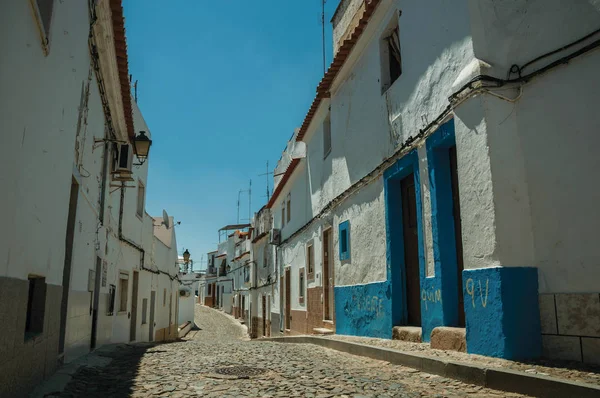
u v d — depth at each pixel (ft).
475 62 18.12
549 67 16.42
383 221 27.94
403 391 14.25
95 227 26.43
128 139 36.52
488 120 17.17
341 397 13.60
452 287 21.08
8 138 10.20
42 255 13.75
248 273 109.09
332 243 39.24
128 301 42.19
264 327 79.20
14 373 11.06
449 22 20.93
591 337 14.69
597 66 15.33
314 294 44.52
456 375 15.40
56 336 16.05
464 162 18.47
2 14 9.27
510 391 13.42
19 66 10.63
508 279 16.11
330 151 40.93
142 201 50.16
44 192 13.67
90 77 22.74
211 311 168.76
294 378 16.93
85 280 23.70
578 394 11.66
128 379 16.85
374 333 28.37
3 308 10.01
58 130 15.08
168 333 75.56
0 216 9.85
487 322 16.63
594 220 14.99
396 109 26.63
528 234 16.65
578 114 15.66
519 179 16.96
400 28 26.35
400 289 26.37
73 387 14.60
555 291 15.80
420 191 23.39
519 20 17.57
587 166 15.30
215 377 17.17
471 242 17.87
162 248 67.46
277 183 70.49
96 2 20.25
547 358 15.62
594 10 15.49
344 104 36.22
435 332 20.26
